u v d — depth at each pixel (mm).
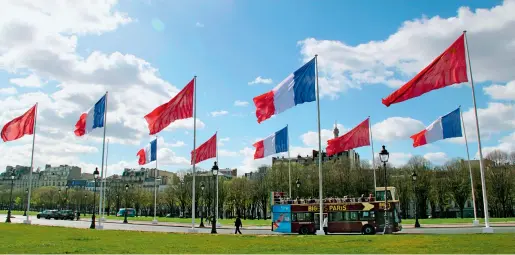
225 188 151875
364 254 22297
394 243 27578
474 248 23172
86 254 23000
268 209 150375
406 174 129000
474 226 60750
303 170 134250
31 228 45812
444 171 129750
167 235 38875
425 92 36844
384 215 49156
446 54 36844
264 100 44219
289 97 43125
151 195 192875
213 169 53406
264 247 27281
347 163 133875
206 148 66000
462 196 124812
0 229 42594
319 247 26828
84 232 41531
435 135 53562
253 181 149000
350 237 34812
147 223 89062
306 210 52562
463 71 36250
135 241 31844
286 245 28578
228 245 28828
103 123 58750
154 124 49531
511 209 128250
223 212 155500
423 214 130000
